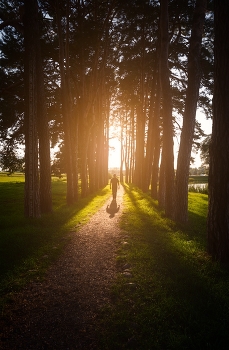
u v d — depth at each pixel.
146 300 3.36
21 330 2.77
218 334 2.58
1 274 4.21
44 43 12.98
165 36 9.53
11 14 11.59
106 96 27.19
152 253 5.24
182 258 4.93
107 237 6.94
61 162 25.91
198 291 3.52
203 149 18.47
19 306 3.28
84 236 7.06
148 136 20.12
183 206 8.72
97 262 4.97
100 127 24.53
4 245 5.85
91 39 13.80
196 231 7.73
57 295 3.60
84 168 18.16
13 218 9.67
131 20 16.33
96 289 3.78
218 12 4.56
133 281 3.92
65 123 13.67
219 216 4.68
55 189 28.08
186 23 12.98
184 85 15.47
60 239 6.69
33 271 4.39
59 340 2.60
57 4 12.32
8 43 13.00
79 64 16.06
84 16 14.64
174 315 2.95
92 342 2.56
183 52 14.25
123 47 18.50
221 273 4.16
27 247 5.73
